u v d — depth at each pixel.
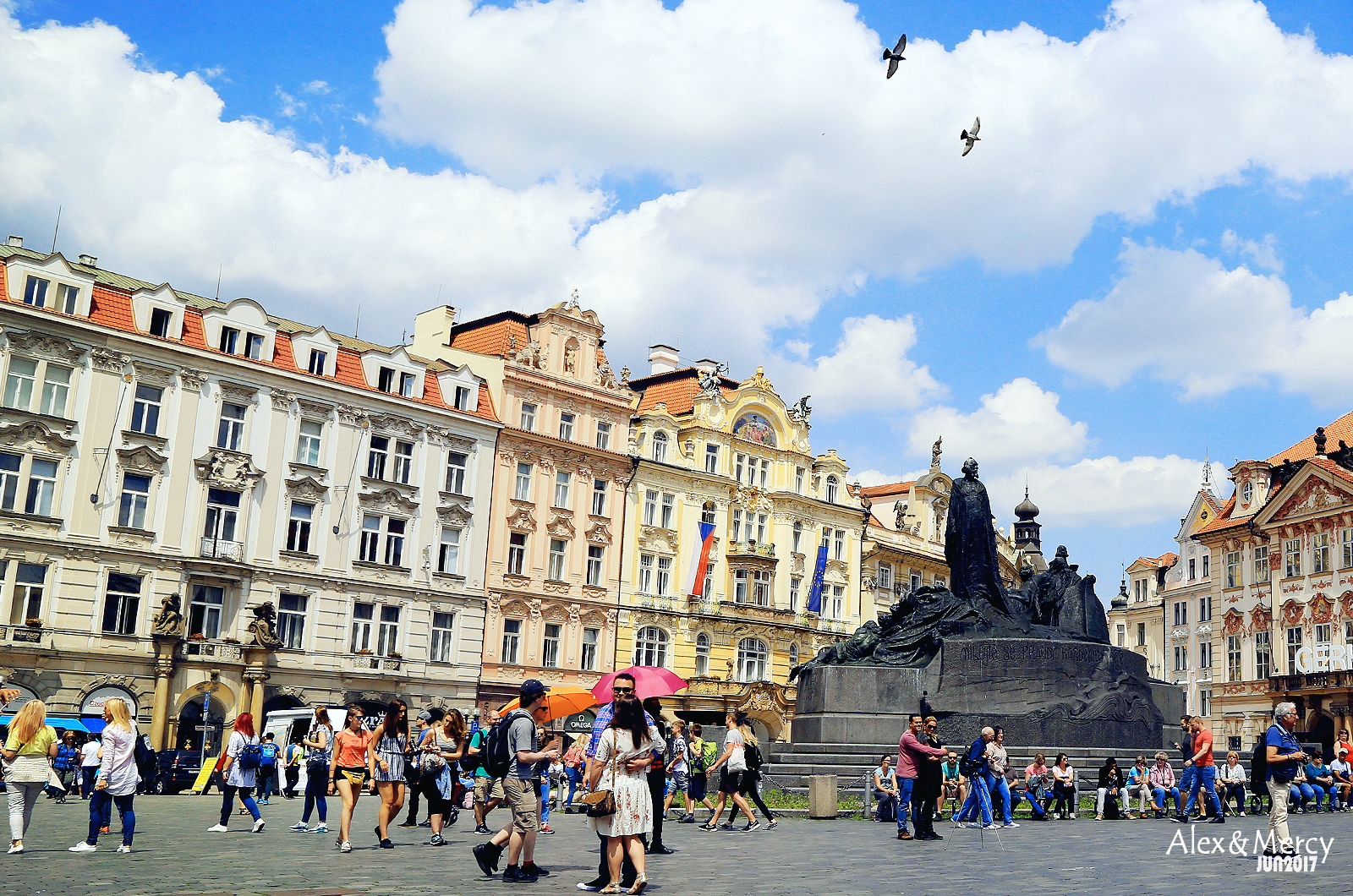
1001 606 35.72
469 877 15.55
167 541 56.47
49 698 52.38
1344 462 66.69
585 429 73.31
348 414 63.19
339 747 19.11
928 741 22.09
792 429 84.25
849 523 86.44
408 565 64.50
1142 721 33.47
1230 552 74.75
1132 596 101.19
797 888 14.55
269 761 31.72
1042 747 31.58
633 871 14.53
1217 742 73.38
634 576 74.00
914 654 33.88
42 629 52.47
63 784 32.19
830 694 33.00
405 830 23.84
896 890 14.45
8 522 52.12
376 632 62.97
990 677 32.72
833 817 26.59
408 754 24.83
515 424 70.19
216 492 58.53
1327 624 66.25
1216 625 74.88
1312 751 37.47
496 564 68.06
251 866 16.38
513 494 69.50
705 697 74.50
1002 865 17.39
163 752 42.44
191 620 57.16
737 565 78.56
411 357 66.31
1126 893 14.43
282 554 60.06
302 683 59.94
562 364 72.88
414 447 65.62
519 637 68.69
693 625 75.75
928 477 94.44
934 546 94.06
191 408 57.91
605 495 73.56
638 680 21.36
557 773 31.19
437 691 64.75
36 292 54.41
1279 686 67.94
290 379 61.03
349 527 62.59
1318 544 67.50
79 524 54.06
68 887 13.98
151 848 19.02
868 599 87.06
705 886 14.77
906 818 21.92
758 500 81.12
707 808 28.83
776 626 79.69
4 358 52.75
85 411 54.78
